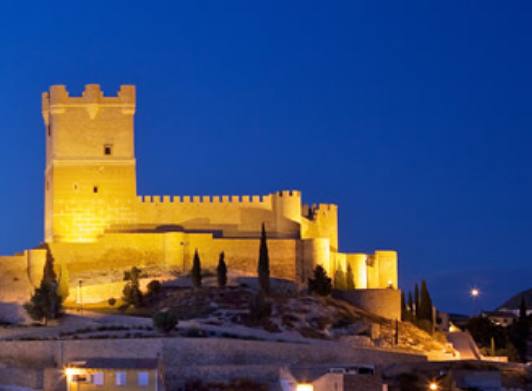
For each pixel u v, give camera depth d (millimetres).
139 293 185375
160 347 157125
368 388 140125
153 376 141250
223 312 178875
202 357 158000
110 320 175500
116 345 157250
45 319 175250
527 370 174000
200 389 150250
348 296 195625
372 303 194250
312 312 182125
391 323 190250
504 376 168625
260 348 160125
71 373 142625
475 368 167125
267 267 190000
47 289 176875
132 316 178500
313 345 163125
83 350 156875
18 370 147875
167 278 194125
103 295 190625
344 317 182875
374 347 173000
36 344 157125
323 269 194375
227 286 191000
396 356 167875
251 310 177000
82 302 190625
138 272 194250
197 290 188375
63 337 164000
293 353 161250
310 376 145125
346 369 152250
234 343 159375
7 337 166250
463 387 162250
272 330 173125
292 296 189625
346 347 164250
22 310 186250
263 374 155125
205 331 167500
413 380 158750
